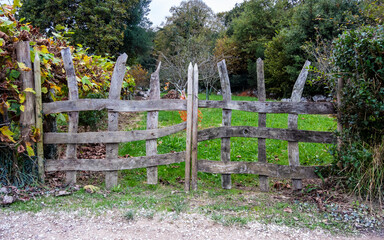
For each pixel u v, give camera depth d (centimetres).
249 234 239
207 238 231
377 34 296
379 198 288
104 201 300
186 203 301
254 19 2391
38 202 290
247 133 344
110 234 233
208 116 951
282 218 269
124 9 1897
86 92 518
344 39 312
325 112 341
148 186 356
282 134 339
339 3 1312
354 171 317
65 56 335
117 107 340
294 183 345
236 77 2500
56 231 235
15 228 237
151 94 348
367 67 299
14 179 319
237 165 347
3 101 297
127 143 559
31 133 324
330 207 289
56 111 337
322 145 531
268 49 1983
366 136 323
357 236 238
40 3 1698
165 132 351
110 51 1778
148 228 245
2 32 301
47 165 339
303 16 1497
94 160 342
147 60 2880
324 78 351
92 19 1608
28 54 320
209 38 2911
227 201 311
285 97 1847
